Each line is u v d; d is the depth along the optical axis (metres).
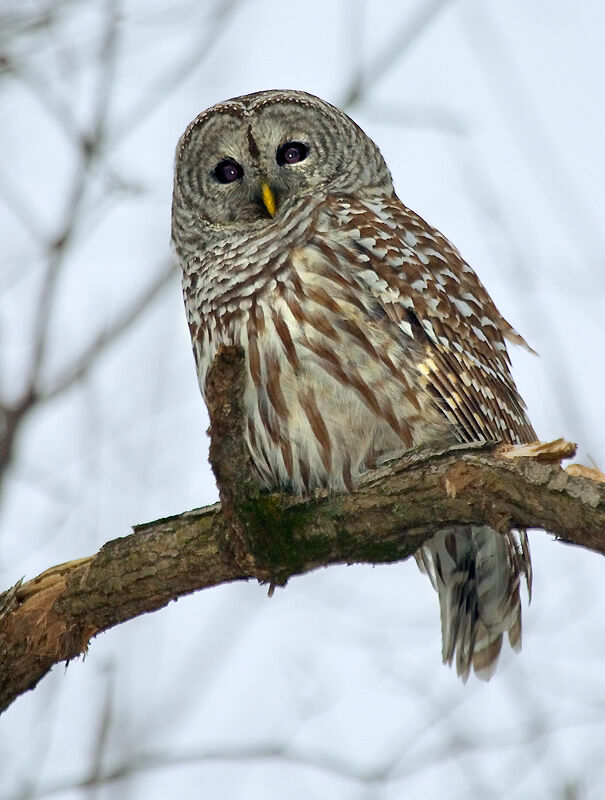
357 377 10.80
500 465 8.56
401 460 9.24
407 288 11.21
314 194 12.38
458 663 11.93
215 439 9.01
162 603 9.91
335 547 9.46
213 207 12.73
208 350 11.53
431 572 12.43
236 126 12.79
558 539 8.46
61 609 9.89
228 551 9.51
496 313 12.78
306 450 10.94
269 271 11.09
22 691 10.12
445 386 11.11
